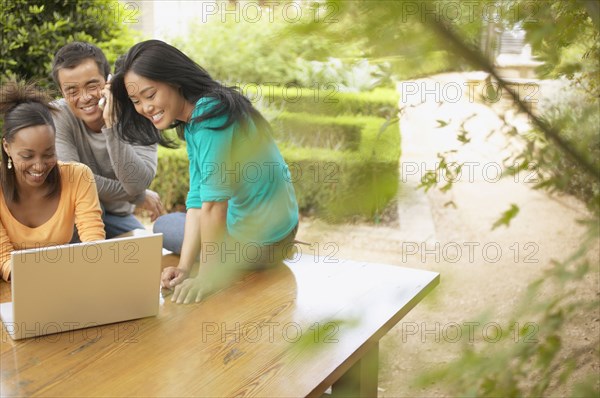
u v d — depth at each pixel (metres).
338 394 2.19
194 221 2.53
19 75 4.07
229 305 2.23
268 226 2.49
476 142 3.54
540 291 0.70
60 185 2.56
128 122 2.75
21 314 1.93
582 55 0.80
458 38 0.56
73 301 2.00
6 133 2.36
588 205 0.72
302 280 2.47
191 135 2.39
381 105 2.31
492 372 0.65
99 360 1.84
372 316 2.11
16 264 1.88
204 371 1.78
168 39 6.27
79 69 3.01
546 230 4.80
